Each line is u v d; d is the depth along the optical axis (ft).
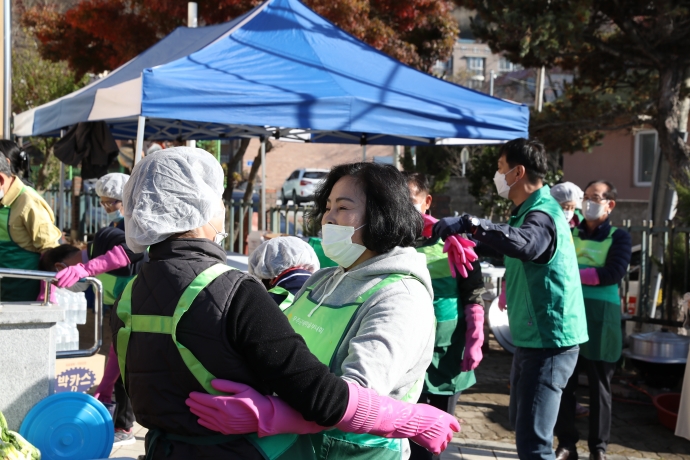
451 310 11.92
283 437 5.61
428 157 62.59
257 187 73.15
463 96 21.22
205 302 5.22
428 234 9.63
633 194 58.34
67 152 23.21
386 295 6.12
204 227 5.76
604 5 29.09
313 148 105.40
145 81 15.74
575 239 15.94
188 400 5.25
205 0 38.40
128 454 13.34
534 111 33.73
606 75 33.22
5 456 7.87
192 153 5.80
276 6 22.13
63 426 9.06
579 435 15.53
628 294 24.68
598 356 14.02
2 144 15.16
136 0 41.16
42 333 9.55
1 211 13.58
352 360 5.76
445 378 11.98
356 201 6.40
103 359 12.41
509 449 15.11
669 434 16.44
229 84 17.04
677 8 27.43
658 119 30.14
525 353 10.71
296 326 6.69
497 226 9.46
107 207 14.40
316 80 18.98
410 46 44.39
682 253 21.88
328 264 13.20
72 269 10.77
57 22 46.85
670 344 18.63
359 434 6.16
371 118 18.31
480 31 31.27
